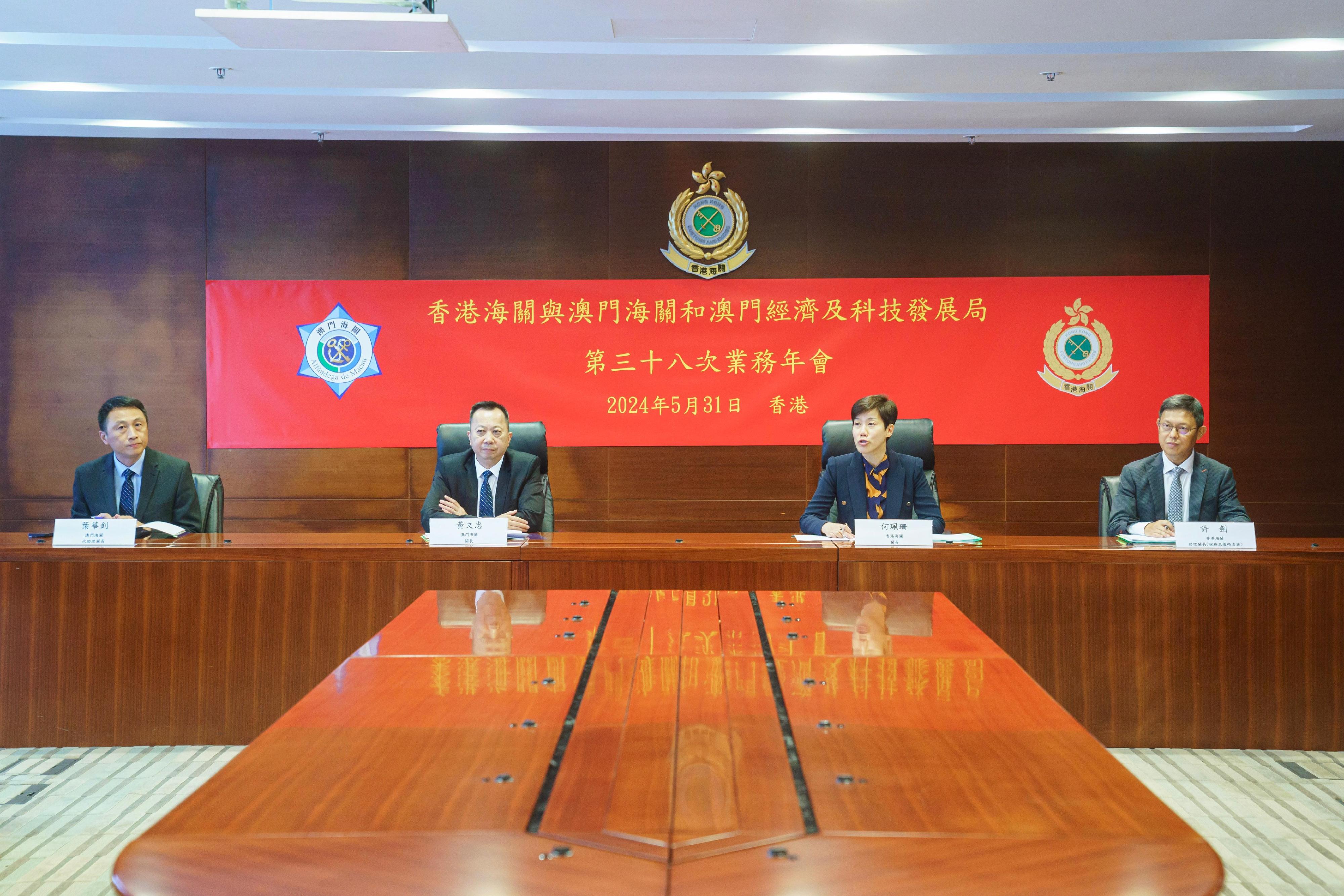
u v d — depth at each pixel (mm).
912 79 4203
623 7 3547
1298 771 2650
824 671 1504
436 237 5066
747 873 831
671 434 5117
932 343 5066
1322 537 5047
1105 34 3785
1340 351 5043
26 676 2770
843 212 5066
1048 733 1203
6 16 3619
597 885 815
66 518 5035
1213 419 5062
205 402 5078
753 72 4113
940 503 5086
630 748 1145
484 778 1049
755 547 2826
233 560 2781
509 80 4230
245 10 2869
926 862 852
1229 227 5039
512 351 5090
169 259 5047
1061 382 5059
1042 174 5047
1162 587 2760
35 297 5027
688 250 5059
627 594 2166
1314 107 4480
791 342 5090
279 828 921
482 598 2111
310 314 5055
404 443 5078
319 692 1379
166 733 2781
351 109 4559
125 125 4812
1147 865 847
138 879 839
